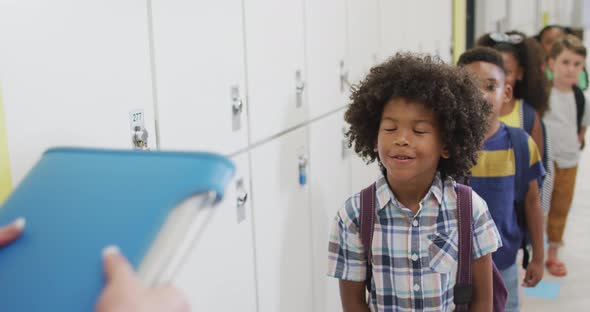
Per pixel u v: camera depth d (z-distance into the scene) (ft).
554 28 13.03
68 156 1.99
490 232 4.08
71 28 2.65
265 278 4.78
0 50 2.31
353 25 6.93
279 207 5.03
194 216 1.67
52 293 1.62
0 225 1.85
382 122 4.00
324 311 6.39
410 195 4.04
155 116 3.26
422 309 4.06
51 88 2.56
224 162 1.75
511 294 5.69
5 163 2.35
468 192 4.09
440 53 11.96
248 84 4.35
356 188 7.46
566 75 10.16
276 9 4.81
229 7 4.01
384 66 4.15
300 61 5.39
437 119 3.92
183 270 3.48
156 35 3.24
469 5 14.12
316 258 6.05
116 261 1.49
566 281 9.71
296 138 5.37
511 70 7.20
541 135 6.88
